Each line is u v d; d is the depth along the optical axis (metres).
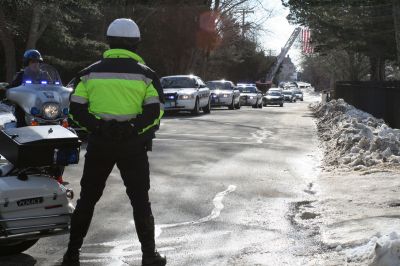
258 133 19.47
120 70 4.97
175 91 27.17
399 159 11.67
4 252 5.89
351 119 20.86
